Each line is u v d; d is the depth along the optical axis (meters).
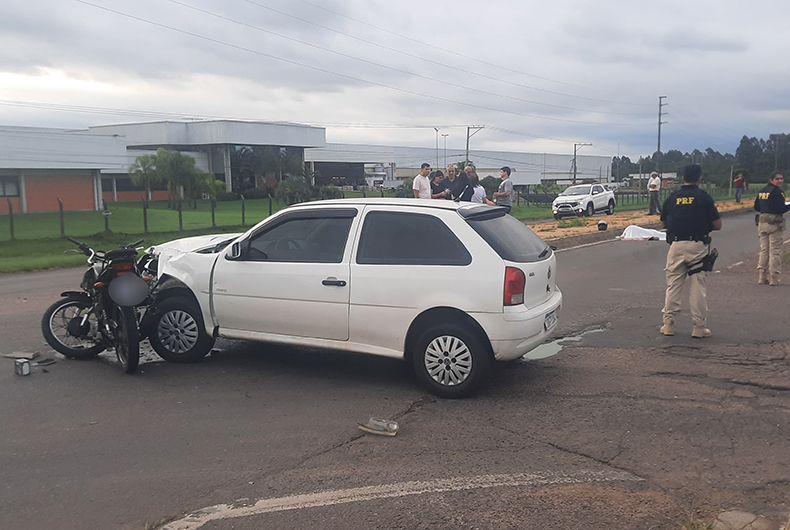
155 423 5.33
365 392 6.10
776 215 11.37
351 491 4.13
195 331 6.96
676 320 9.05
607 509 3.87
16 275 14.70
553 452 4.73
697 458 4.60
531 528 3.66
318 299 6.29
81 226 26.47
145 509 3.96
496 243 5.92
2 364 6.98
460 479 4.29
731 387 6.11
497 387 6.21
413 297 5.96
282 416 5.49
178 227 26.64
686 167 7.82
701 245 7.80
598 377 6.48
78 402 5.84
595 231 23.58
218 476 4.38
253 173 77.19
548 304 6.31
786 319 8.85
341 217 6.41
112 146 50.03
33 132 45.06
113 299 6.45
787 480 4.25
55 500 4.08
